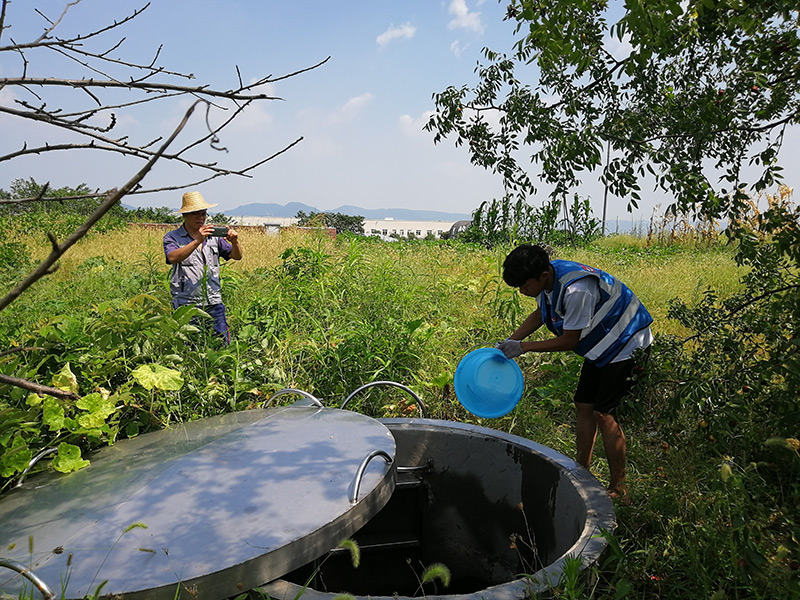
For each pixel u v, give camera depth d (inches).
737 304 139.3
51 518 83.3
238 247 210.8
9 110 48.9
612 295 124.6
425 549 130.3
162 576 69.6
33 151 48.0
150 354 153.3
